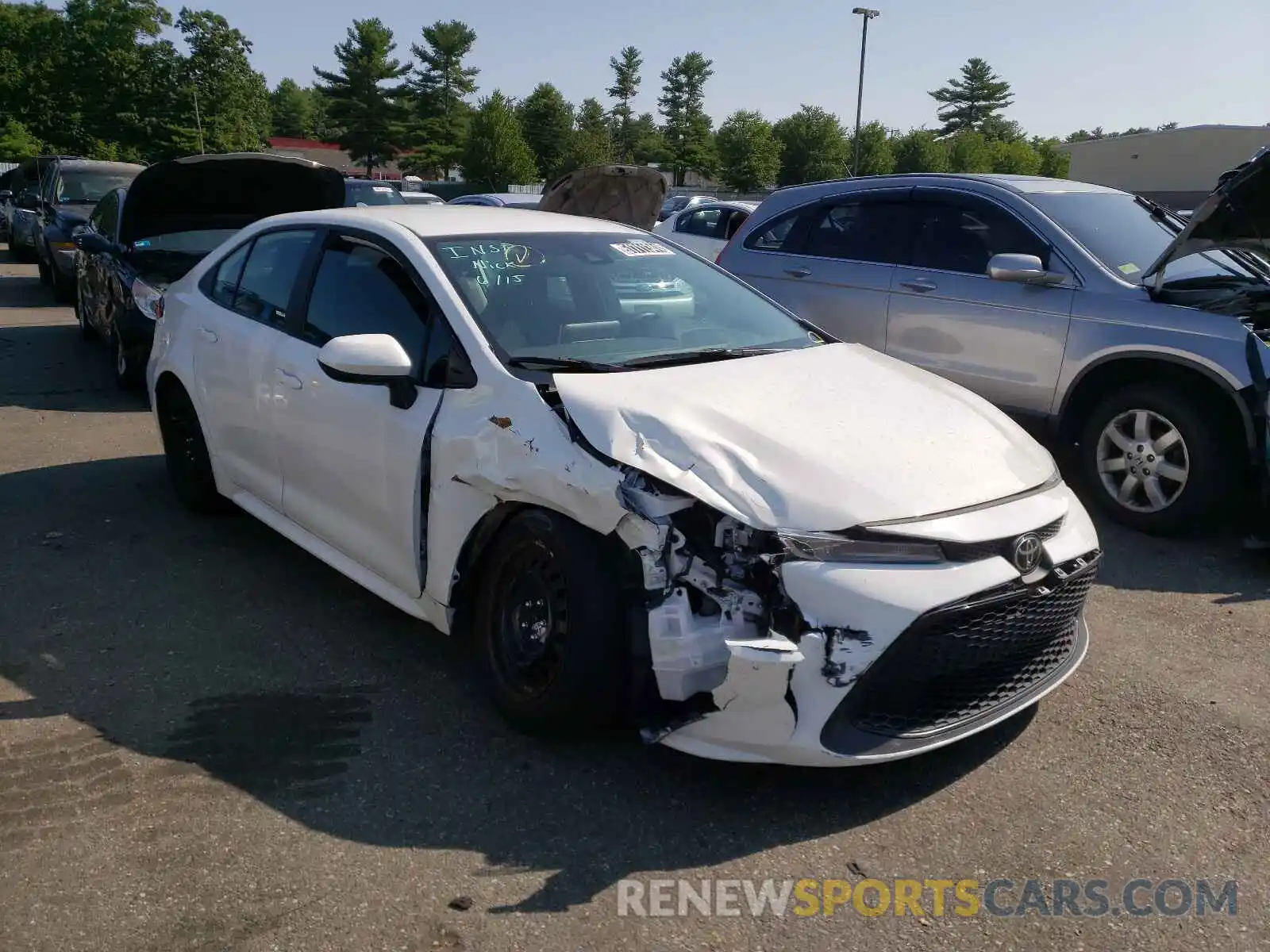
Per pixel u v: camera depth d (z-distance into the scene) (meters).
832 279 7.16
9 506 5.77
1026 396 6.18
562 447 3.21
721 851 2.93
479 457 3.42
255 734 3.49
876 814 3.11
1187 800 3.21
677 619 2.96
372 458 3.88
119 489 6.12
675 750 3.42
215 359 4.96
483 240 4.19
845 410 3.49
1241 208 5.14
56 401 8.37
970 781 3.29
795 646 2.87
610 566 3.16
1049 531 3.23
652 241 4.72
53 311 13.45
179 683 3.83
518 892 2.74
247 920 2.61
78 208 14.76
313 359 4.28
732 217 13.01
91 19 62.53
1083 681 3.97
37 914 2.62
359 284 4.25
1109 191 6.86
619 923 2.64
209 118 63.34
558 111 74.88
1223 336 5.30
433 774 3.27
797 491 3.00
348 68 76.31
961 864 2.90
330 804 3.10
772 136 73.19
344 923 2.61
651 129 90.31
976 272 6.47
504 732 3.52
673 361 3.82
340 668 3.97
